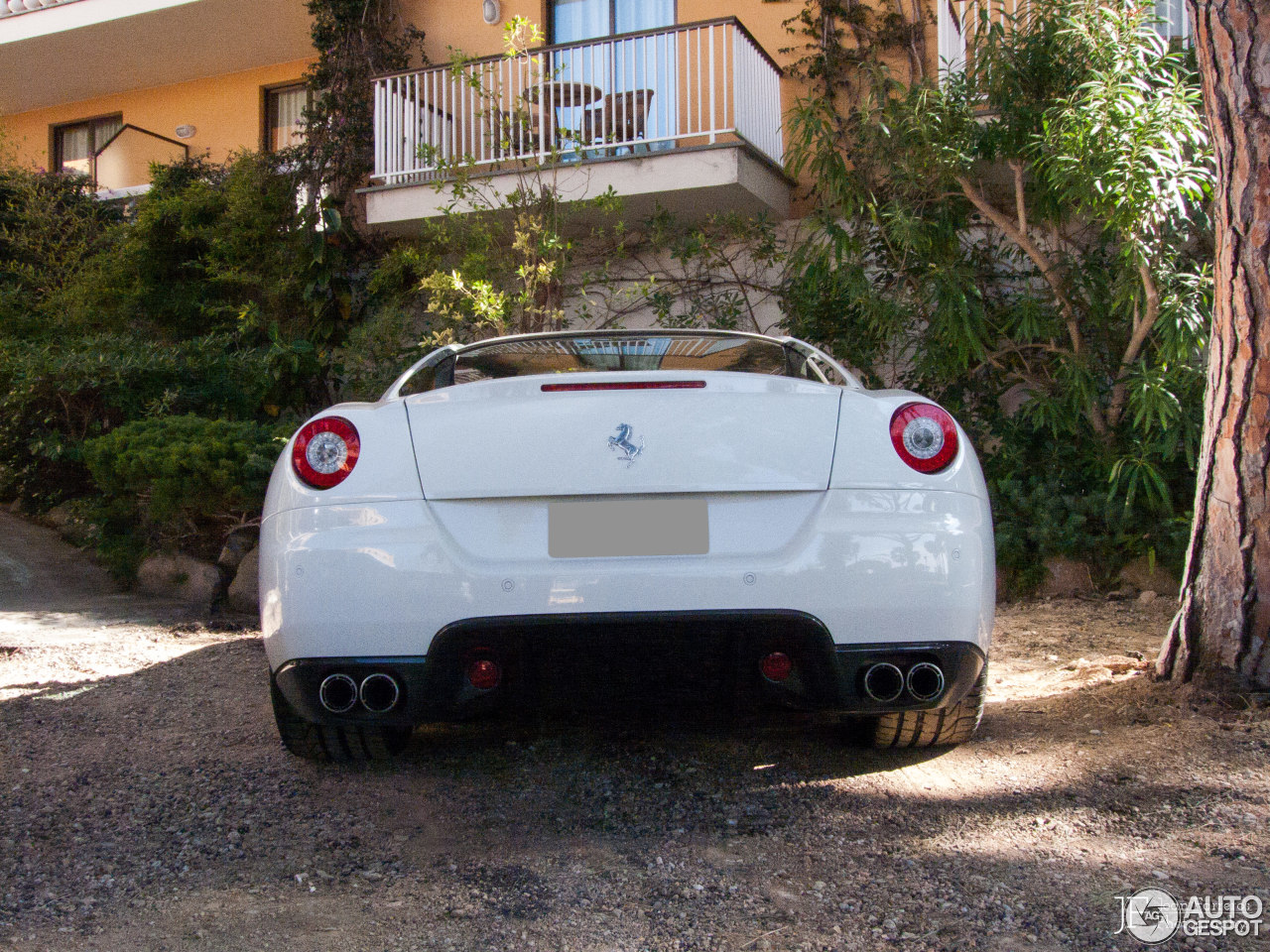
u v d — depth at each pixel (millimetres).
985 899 2004
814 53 10195
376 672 2365
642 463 2369
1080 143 5602
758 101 9352
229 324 10297
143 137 13680
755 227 9000
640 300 9750
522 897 2078
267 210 10633
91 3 12672
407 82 10078
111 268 10734
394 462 2414
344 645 2348
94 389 7906
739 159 8633
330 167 10773
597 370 3279
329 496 2414
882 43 9828
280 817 2559
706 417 2402
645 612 2303
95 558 7234
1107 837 2270
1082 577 5703
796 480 2387
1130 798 2469
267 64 13977
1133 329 6484
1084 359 6367
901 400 2527
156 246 10852
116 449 6605
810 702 2406
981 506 2512
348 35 11211
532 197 8820
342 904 2062
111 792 2779
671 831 2412
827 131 7004
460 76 9281
